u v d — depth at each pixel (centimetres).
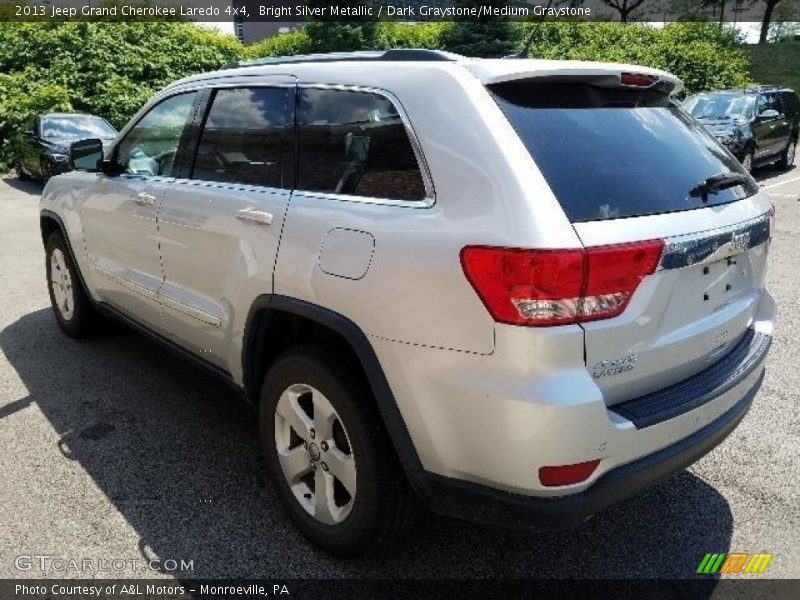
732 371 250
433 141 227
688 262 221
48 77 1884
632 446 211
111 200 394
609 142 234
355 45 2361
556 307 195
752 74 3020
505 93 229
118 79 1956
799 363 447
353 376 246
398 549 270
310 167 271
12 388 417
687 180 242
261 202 281
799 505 299
